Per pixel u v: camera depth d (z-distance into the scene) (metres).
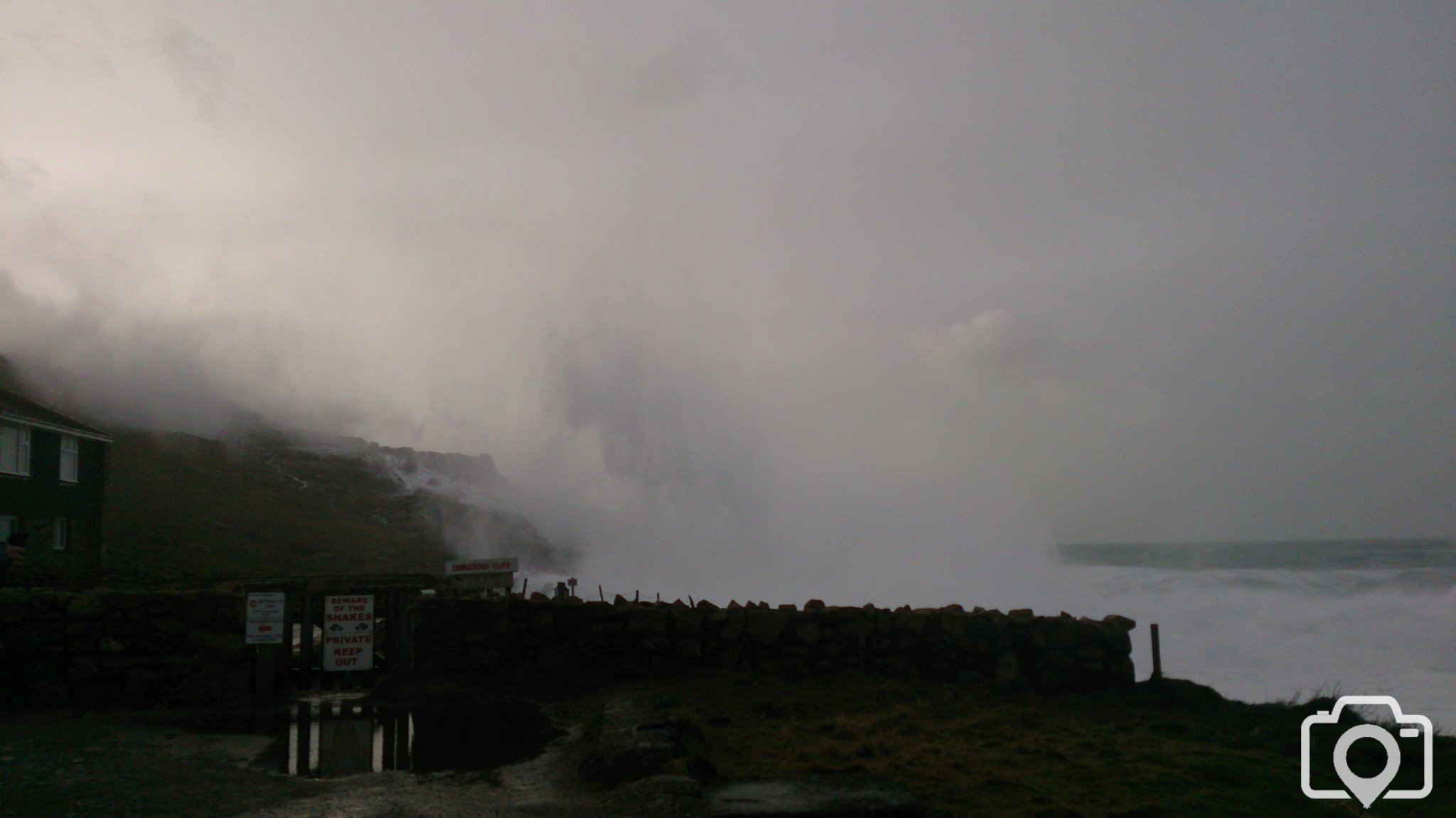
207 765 7.58
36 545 30.36
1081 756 7.64
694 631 11.52
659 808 5.69
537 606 11.52
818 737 8.39
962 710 9.67
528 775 7.27
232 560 56.91
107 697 10.41
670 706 9.56
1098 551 111.38
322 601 12.59
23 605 10.50
